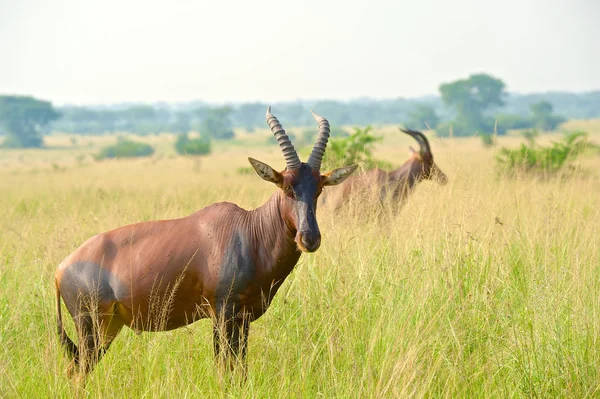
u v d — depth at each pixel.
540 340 21.19
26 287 27.39
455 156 31.23
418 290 25.36
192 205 43.69
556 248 30.36
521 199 35.69
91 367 21.08
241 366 20.58
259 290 21.28
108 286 21.06
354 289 25.70
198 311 21.42
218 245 20.92
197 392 20.12
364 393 19.33
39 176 158.88
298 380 20.06
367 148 61.03
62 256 29.09
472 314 23.67
